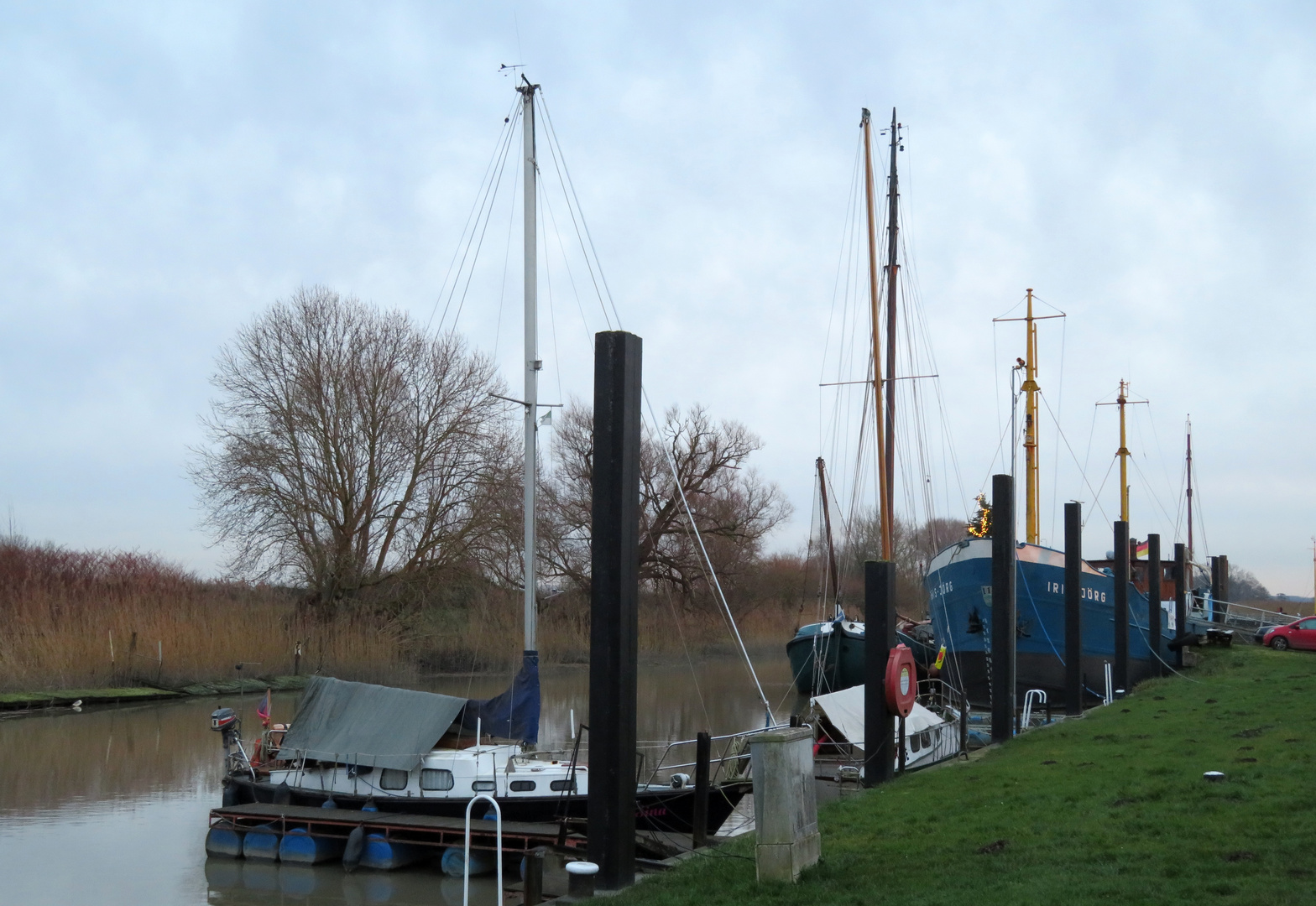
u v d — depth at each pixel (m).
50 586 42.06
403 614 46.38
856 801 13.91
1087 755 15.99
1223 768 13.14
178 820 19.27
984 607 30.62
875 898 8.58
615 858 10.15
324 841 15.98
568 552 55.88
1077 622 24.19
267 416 44.97
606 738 10.27
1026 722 22.94
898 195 35.59
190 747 27.94
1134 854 9.25
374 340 47.25
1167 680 30.08
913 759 18.05
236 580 45.19
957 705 25.75
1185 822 10.29
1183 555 35.41
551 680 45.44
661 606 59.75
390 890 14.36
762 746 9.55
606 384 10.40
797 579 70.81
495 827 14.52
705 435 59.25
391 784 16.66
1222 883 7.95
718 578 60.00
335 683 17.95
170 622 41.31
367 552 46.12
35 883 14.95
